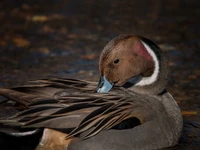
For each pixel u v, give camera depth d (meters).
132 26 20.78
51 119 10.98
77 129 10.92
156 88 12.20
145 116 11.39
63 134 11.07
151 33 20.00
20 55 17.81
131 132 11.10
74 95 11.45
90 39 19.42
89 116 11.05
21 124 10.98
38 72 16.36
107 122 11.10
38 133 11.12
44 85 11.80
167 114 11.85
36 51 18.20
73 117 11.02
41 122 10.95
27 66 16.86
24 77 15.89
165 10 22.73
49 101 11.26
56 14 22.11
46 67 16.81
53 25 20.83
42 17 21.62
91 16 22.00
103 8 23.05
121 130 11.09
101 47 18.66
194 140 12.12
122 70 11.96
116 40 11.98
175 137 11.75
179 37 19.59
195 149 11.68
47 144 11.17
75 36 19.72
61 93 11.65
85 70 16.64
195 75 16.25
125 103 11.42
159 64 12.20
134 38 12.04
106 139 10.99
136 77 12.91
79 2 23.73
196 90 15.10
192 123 13.05
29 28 20.41
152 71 12.20
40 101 11.26
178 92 14.95
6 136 11.07
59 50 18.38
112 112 11.21
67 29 20.47
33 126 10.91
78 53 18.11
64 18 21.67
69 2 23.67
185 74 16.33
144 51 12.05
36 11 22.33
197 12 22.41
